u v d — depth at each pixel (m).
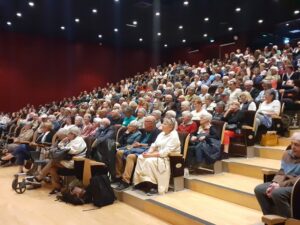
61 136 4.86
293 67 7.14
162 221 3.30
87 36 13.51
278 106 4.97
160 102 6.57
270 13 10.92
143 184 4.09
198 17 11.01
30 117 8.72
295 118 5.32
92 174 4.00
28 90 13.08
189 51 15.73
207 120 4.45
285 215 2.43
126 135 4.91
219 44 14.54
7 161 6.91
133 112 6.39
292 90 5.49
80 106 9.34
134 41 14.55
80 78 14.33
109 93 11.20
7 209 3.84
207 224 2.81
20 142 6.01
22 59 12.95
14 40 12.75
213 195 3.64
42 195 4.46
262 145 4.71
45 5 9.50
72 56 14.13
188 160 4.11
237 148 4.66
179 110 6.00
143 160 3.95
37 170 5.29
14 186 4.62
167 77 10.54
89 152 4.51
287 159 2.74
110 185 3.98
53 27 12.01
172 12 10.32
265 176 2.85
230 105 5.16
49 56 13.55
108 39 14.12
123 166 4.30
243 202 3.31
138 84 11.36
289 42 12.23
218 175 4.13
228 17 11.18
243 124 4.77
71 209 3.78
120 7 9.69
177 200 3.55
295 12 10.88
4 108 12.60
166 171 3.87
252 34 13.48
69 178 4.49
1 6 9.61
